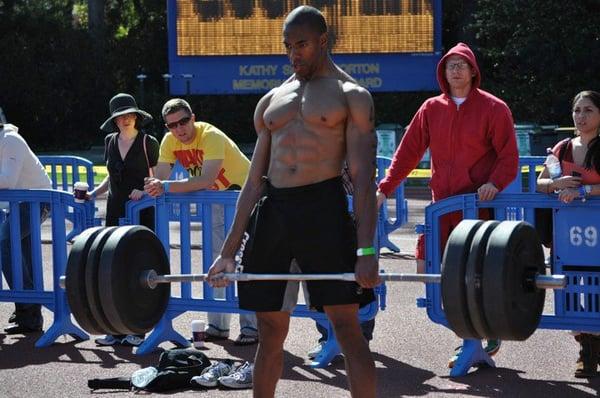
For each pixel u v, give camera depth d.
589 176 7.85
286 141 6.07
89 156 41.25
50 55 45.69
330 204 6.01
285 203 6.05
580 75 37.88
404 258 13.98
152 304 6.61
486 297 5.67
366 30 31.30
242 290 6.22
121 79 47.16
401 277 6.02
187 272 9.31
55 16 46.81
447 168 8.33
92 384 7.81
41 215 9.82
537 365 8.40
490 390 7.63
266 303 6.13
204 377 7.74
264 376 6.30
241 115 43.22
